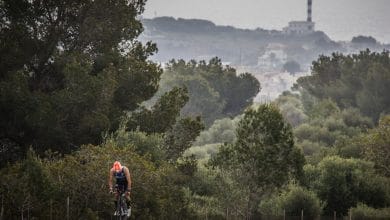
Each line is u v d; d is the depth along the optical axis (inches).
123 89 2116.1
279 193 2172.7
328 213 2417.6
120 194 1015.0
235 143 1813.5
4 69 1984.5
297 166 1813.5
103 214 1326.3
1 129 1907.0
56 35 2079.2
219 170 1827.0
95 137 1967.3
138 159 1395.2
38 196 1214.3
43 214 1203.2
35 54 2054.6
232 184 1807.3
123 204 1011.3
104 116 1889.8
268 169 1777.8
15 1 2038.6
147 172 1387.8
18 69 1996.8
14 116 1884.8
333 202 2428.6
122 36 2183.8
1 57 1963.6
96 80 1910.7
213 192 2170.3
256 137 1796.3
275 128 1793.8
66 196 1273.4
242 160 1787.6
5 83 1851.6
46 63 2086.6
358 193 2479.1
